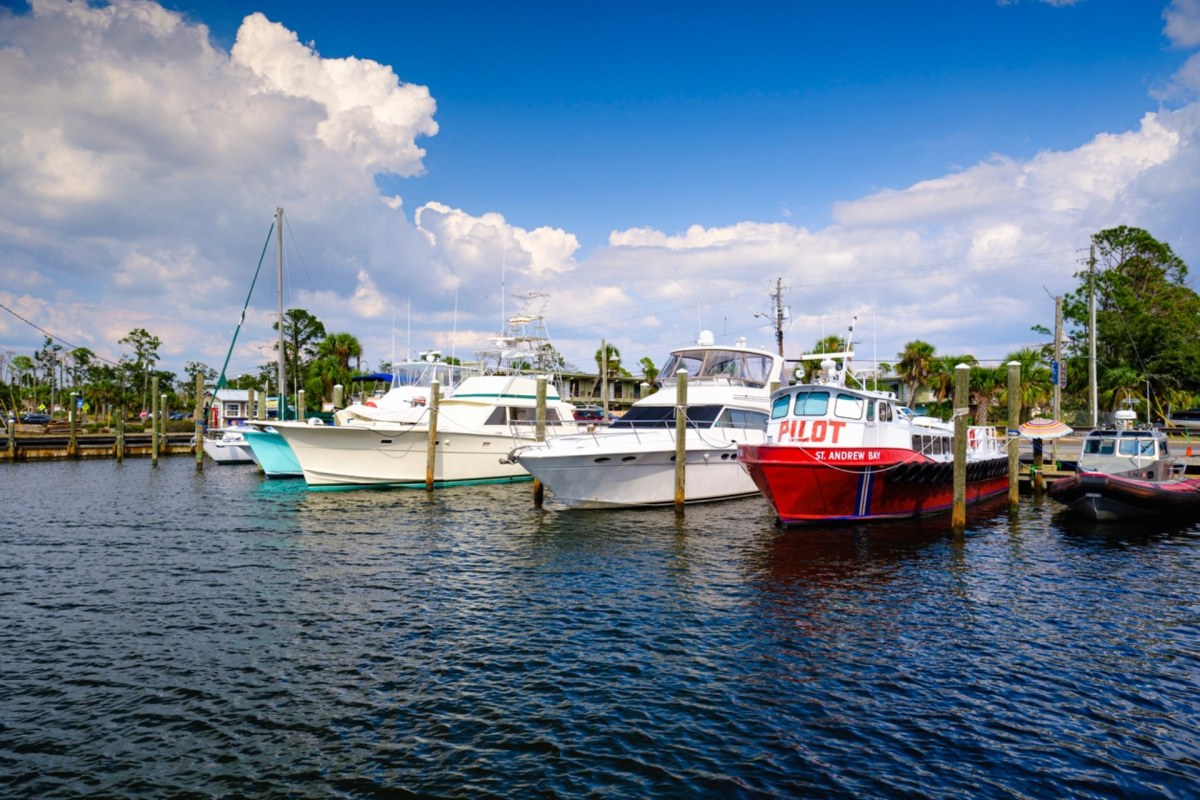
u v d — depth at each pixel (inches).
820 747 310.7
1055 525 821.2
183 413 3742.6
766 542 715.4
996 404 1898.4
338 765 295.4
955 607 506.6
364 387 1772.9
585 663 402.9
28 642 434.3
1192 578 584.4
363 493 1077.8
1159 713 344.2
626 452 861.2
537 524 818.8
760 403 1015.6
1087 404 1929.1
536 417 1131.3
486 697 358.3
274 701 354.0
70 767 293.4
